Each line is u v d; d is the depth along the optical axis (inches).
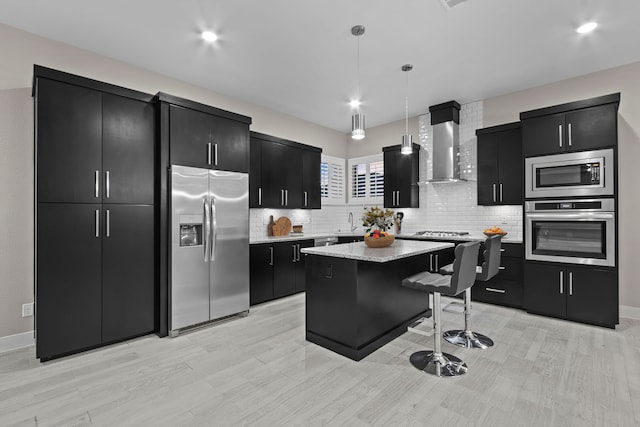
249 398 78.7
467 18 103.8
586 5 97.3
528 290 142.0
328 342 106.8
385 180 208.5
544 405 74.7
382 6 97.6
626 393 79.1
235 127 140.1
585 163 127.3
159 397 79.1
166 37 114.7
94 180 106.0
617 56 129.3
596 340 112.0
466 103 182.7
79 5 96.3
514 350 104.7
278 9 98.9
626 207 135.4
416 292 131.7
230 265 136.9
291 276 175.6
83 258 103.9
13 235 107.0
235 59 130.8
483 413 72.2
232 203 138.2
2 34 106.1
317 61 132.6
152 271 119.4
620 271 136.5
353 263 100.2
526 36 114.5
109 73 128.9
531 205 141.3
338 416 71.6
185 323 122.1
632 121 134.4
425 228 201.3
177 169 121.0
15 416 71.9
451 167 179.0
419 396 79.1
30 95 110.9
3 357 100.7
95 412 73.3
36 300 95.7
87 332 104.5
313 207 204.4
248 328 127.0
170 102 120.0
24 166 109.1
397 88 161.0
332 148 234.8
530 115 140.9
